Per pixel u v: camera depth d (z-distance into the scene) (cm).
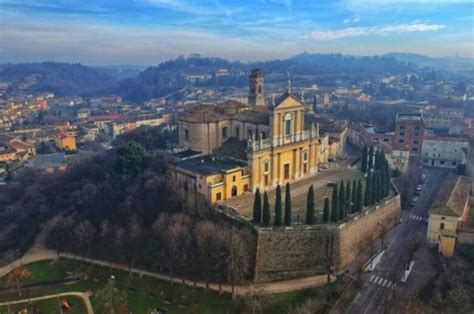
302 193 11869
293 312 7869
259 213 9644
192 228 10056
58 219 12838
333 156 16912
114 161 15350
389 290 8588
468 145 17788
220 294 8988
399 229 11856
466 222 10869
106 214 12312
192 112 14025
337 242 9512
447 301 7869
